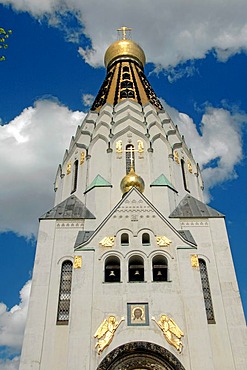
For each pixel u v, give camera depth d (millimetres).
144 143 43750
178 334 27203
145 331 27406
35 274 32469
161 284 29578
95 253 31219
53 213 37156
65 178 44750
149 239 32125
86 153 43844
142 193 37875
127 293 29125
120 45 64812
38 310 30438
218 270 33062
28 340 28844
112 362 26297
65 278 32844
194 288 29266
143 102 51688
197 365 25906
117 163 41844
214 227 35812
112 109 48281
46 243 34594
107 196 38406
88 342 26750
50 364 28016
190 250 31250
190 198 40500
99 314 28203
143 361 26641
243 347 28672
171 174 41594
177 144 45875
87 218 36344
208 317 30484
